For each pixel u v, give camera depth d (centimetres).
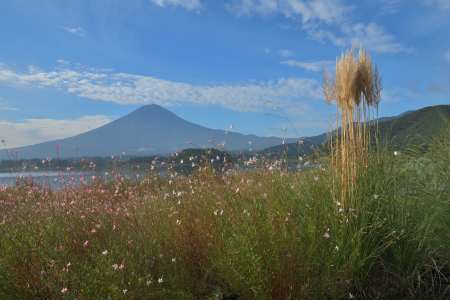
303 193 477
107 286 330
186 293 352
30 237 419
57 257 376
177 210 512
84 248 414
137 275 354
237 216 420
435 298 379
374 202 422
